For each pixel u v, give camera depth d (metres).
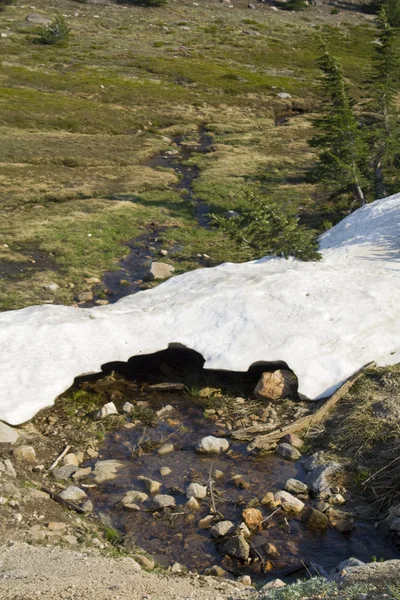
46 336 15.36
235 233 20.94
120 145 48.75
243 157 47.50
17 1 101.56
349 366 14.70
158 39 90.69
